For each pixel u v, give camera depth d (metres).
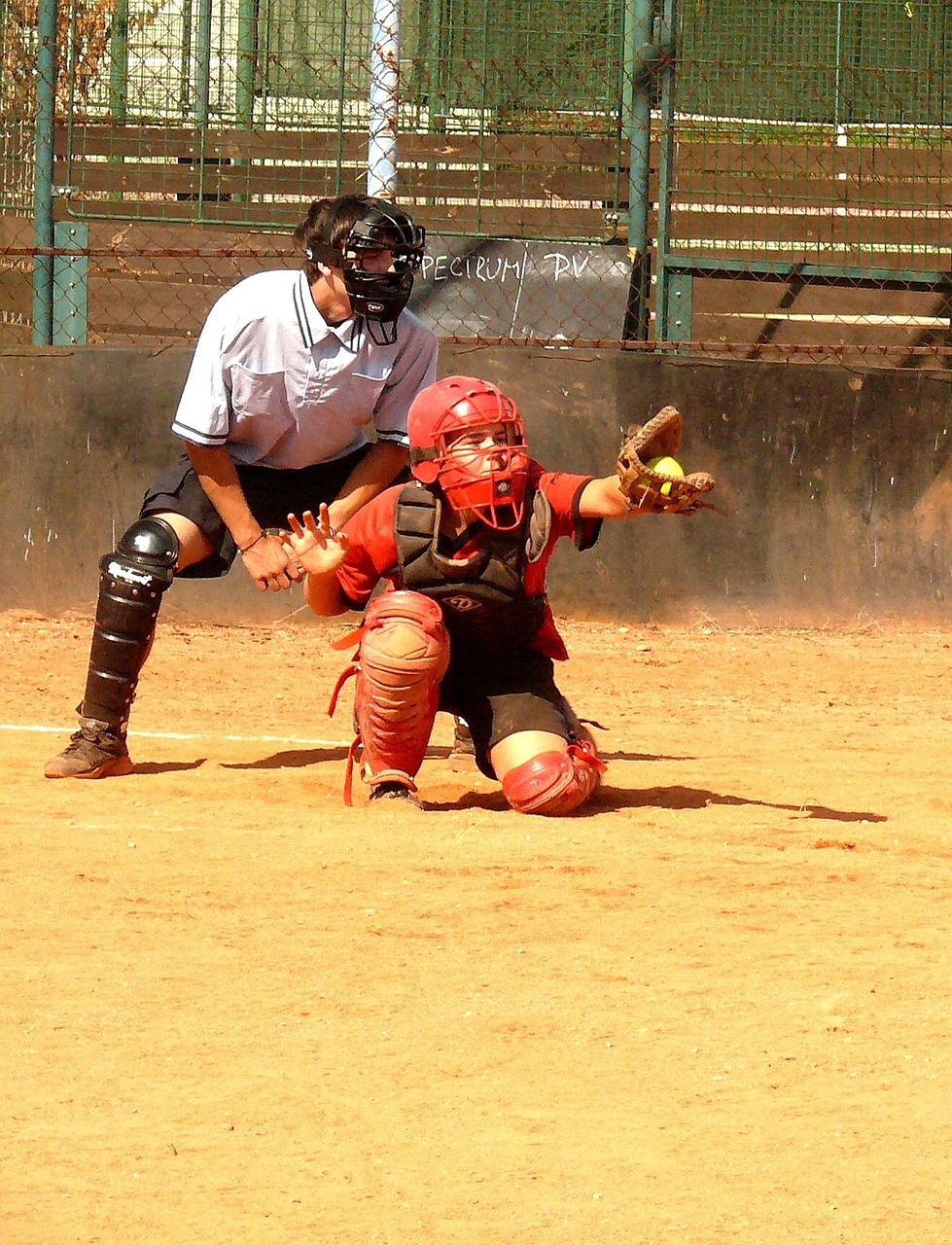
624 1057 12.59
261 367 22.34
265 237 44.47
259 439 23.19
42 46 42.03
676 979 14.40
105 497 41.12
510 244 42.12
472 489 20.17
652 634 41.31
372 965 14.74
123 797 22.14
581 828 20.33
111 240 44.09
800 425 41.75
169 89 48.22
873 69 44.34
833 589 42.09
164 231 44.28
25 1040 12.84
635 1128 11.29
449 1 45.94
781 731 30.06
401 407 23.16
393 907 16.58
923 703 33.72
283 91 49.16
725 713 32.25
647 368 41.16
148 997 13.84
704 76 44.81
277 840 19.34
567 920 16.16
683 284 43.00
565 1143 11.05
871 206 45.62
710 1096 11.85
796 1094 11.89
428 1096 11.84
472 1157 10.84
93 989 14.02
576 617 41.97
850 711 32.66
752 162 45.22
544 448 41.16
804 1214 10.05
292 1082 12.07
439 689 21.69
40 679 34.25
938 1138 11.14
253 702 32.50
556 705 21.95
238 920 16.11
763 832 20.23
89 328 44.00
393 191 43.12
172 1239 9.73
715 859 18.66
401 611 20.80
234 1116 11.48
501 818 20.91
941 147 45.66
